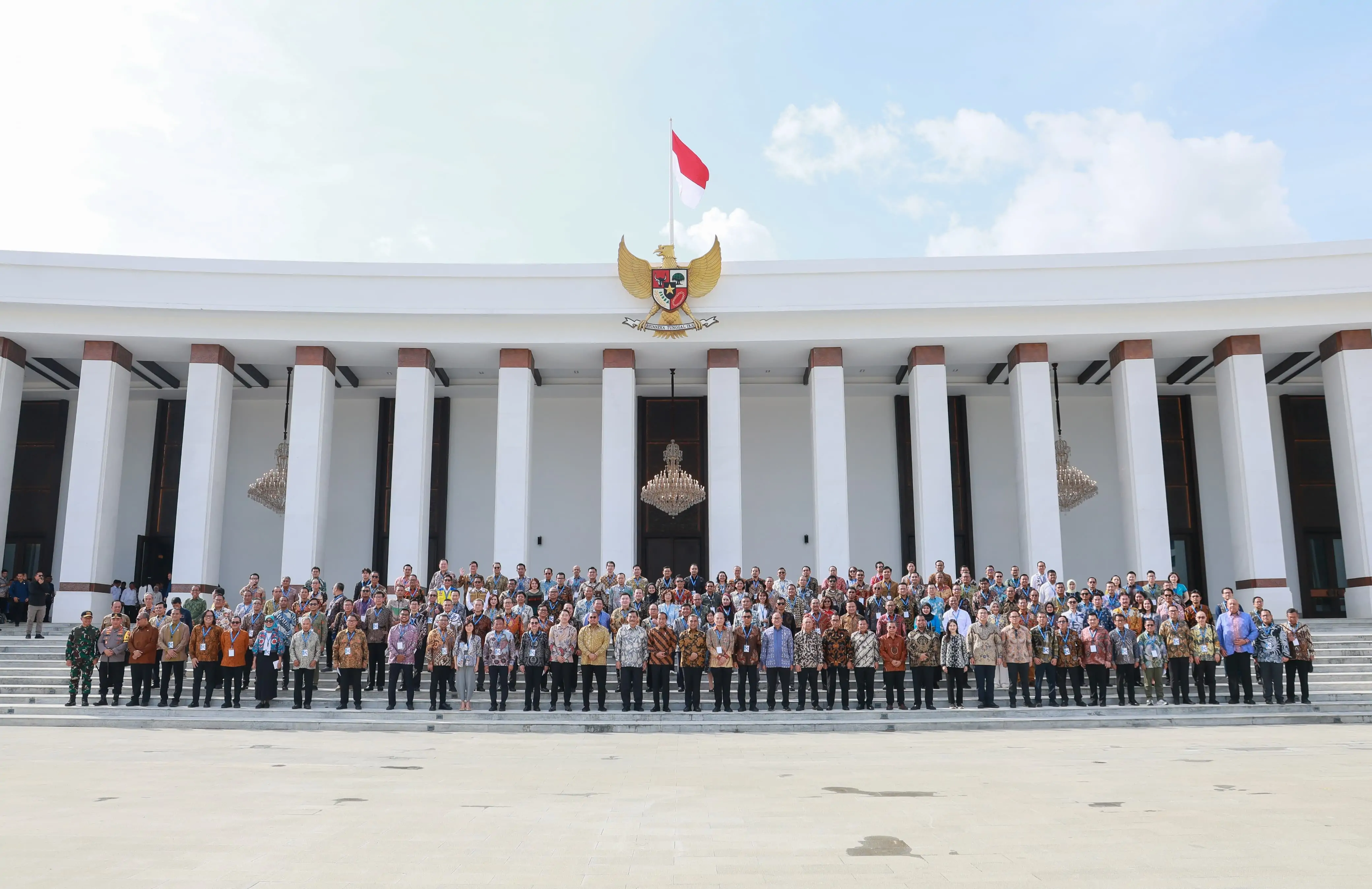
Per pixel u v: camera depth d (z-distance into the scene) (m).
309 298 22.67
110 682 16.19
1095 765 10.40
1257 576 22.11
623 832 6.92
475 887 5.52
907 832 6.90
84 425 22.47
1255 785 8.96
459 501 27.78
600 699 15.80
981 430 27.97
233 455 27.84
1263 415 22.64
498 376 27.00
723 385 23.48
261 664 15.82
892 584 17.83
